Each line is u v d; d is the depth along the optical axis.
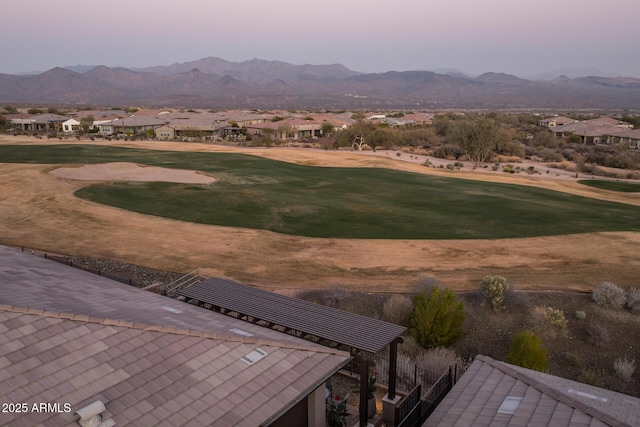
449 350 22.06
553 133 135.25
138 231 37.31
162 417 9.65
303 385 11.76
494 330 23.89
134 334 11.71
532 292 27.06
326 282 28.59
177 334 12.21
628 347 23.12
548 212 47.72
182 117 141.12
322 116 154.75
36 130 136.50
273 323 15.77
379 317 24.56
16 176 54.75
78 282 16.67
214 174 61.50
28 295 13.35
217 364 11.63
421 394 17.81
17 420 8.63
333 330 15.27
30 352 10.22
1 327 10.61
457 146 103.12
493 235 38.84
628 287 28.89
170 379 10.70
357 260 32.44
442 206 48.78
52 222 38.72
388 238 37.22
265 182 57.88
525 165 94.81
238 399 10.72
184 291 18.42
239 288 18.78
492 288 25.45
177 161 73.12
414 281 29.00
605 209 52.03
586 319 24.69
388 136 112.69
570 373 21.75
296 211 44.50
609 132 128.00
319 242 35.94
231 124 141.25
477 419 12.09
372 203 49.09
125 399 9.80
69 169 59.69
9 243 33.12
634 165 94.69
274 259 32.28
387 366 20.09
